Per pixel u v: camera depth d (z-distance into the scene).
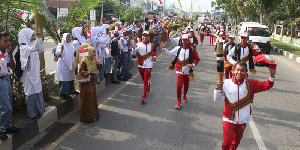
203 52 17.55
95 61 5.85
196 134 5.37
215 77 10.42
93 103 5.89
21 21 6.31
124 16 20.36
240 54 7.09
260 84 3.84
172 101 7.43
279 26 30.25
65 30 8.38
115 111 6.59
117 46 8.92
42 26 7.45
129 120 6.04
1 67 4.28
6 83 4.42
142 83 9.32
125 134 5.33
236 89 3.84
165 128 5.64
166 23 20.64
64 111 6.22
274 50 20.62
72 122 5.88
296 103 7.44
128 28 9.34
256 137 5.29
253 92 3.88
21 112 5.64
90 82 5.81
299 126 5.88
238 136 4.04
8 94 4.55
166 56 15.41
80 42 7.16
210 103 7.29
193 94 8.10
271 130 5.64
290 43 23.39
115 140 5.07
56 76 6.42
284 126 5.86
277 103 7.41
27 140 4.90
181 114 6.45
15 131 4.63
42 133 5.28
